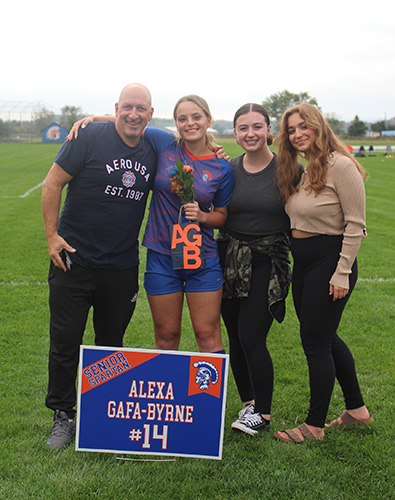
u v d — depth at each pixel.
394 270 7.32
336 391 3.78
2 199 14.41
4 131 84.62
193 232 2.98
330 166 2.83
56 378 3.06
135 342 4.56
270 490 2.60
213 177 3.08
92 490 2.56
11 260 7.55
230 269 3.14
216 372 2.75
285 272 3.14
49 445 2.93
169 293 3.11
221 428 2.77
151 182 3.11
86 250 3.02
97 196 2.97
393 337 4.82
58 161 2.94
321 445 3.00
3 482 2.60
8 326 4.91
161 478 2.68
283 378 3.94
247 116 3.05
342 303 2.94
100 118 3.17
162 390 2.77
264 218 3.11
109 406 2.79
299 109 2.86
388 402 3.53
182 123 3.00
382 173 23.36
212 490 2.59
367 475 2.72
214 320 3.13
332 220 2.87
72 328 3.03
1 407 3.39
